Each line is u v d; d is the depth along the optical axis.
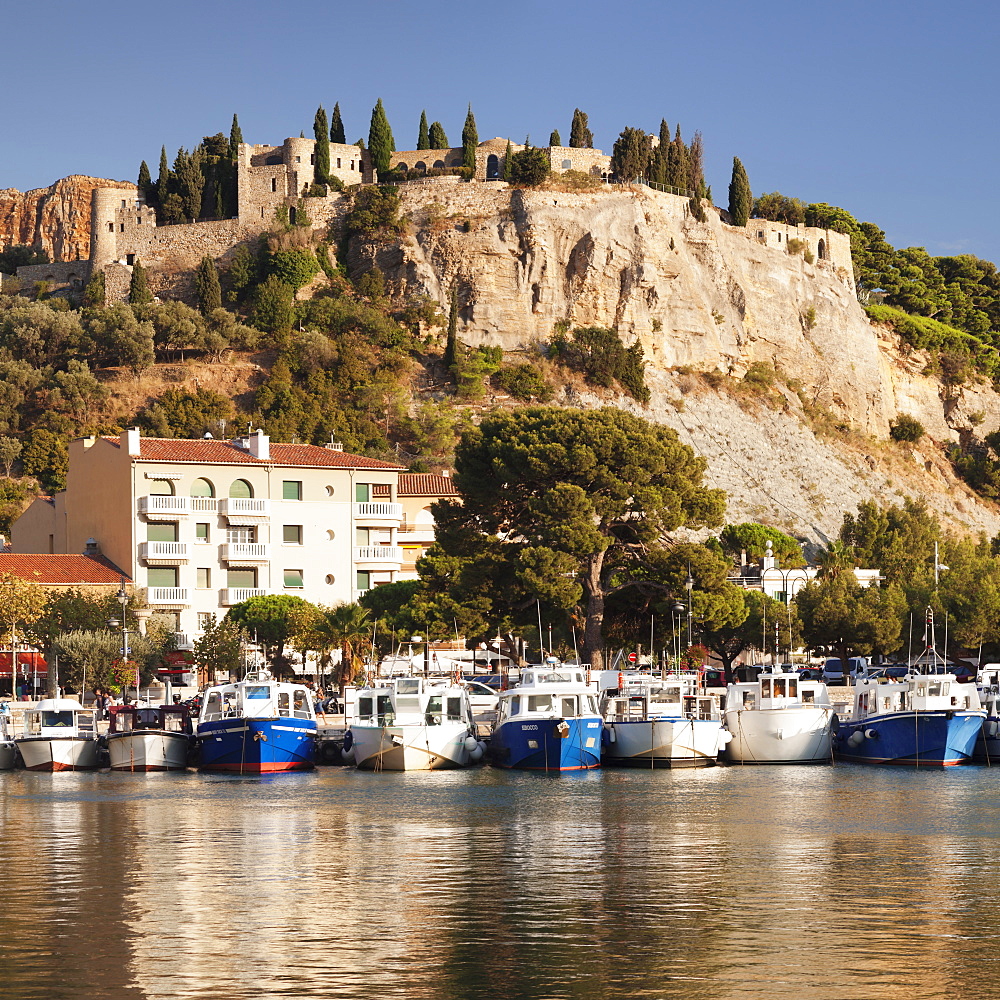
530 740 71.81
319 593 122.31
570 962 29.92
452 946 31.39
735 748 75.50
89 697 93.56
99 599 104.88
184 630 115.62
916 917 34.59
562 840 47.81
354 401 194.88
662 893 37.81
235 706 74.31
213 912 35.22
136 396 191.25
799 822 52.31
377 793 62.75
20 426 184.88
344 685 93.62
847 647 116.69
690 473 96.56
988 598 109.81
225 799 61.00
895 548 164.50
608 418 95.12
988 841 47.44
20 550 141.88
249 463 121.25
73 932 32.91
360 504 124.81
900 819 53.09
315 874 41.03
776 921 34.03
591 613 92.56
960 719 73.62
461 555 96.19
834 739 79.25
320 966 29.61
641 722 73.44
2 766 77.25
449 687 75.81
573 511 89.19
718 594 91.50
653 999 27.17
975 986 28.00
